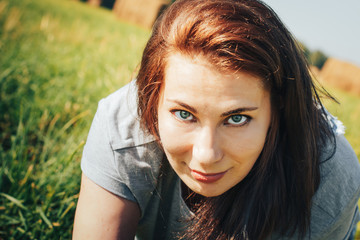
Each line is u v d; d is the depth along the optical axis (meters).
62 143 2.03
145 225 1.29
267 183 1.07
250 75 0.76
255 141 0.84
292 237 1.17
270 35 0.81
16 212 1.60
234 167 0.87
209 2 0.81
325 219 1.13
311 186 1.03
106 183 1.11
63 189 1.68
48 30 5.20
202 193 0.91
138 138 1.04
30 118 2.06
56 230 1.51
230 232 1.12
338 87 12.02
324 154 1.04
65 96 2.60
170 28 0.82
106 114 1.08
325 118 1.10
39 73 2.99
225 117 0.79
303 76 0.96
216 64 0.74
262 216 1.08
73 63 3.55
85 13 9.74
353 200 1.10
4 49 3.55
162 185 1.14
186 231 1.22
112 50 4.66
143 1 13.12
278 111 0.94
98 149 1.09
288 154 1.05
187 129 0.83
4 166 1.68
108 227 1.13
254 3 0.89
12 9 6.05
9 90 2.60
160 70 0.85
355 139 3.00
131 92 1.06
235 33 0.75
